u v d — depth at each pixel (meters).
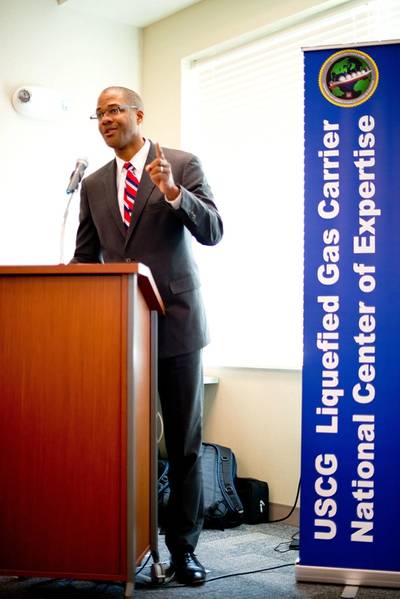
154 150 2.48
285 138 3.71
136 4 4.18
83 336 1.99
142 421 2.17
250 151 3.89
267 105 3.82
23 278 2.02
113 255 2.45
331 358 2.45
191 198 2.22
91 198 2.53
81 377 1.99
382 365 2.42
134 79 4.46
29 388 2.01
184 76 4.25
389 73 2.44
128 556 1.94
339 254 2.45
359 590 2.36
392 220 2.43
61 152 4.12
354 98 2.46
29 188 3.99
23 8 4.02
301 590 2.35
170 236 2.40
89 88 4.26
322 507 2.43
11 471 2.00
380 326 2.42
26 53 4.02
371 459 2.41
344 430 2.43
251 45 3.90
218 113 4.10
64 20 4.18
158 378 2.44
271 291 3.74
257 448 3.70
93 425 1.97
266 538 3.17
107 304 1.98
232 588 2.37
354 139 2.45
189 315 2.41
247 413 3.76
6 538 1.99
